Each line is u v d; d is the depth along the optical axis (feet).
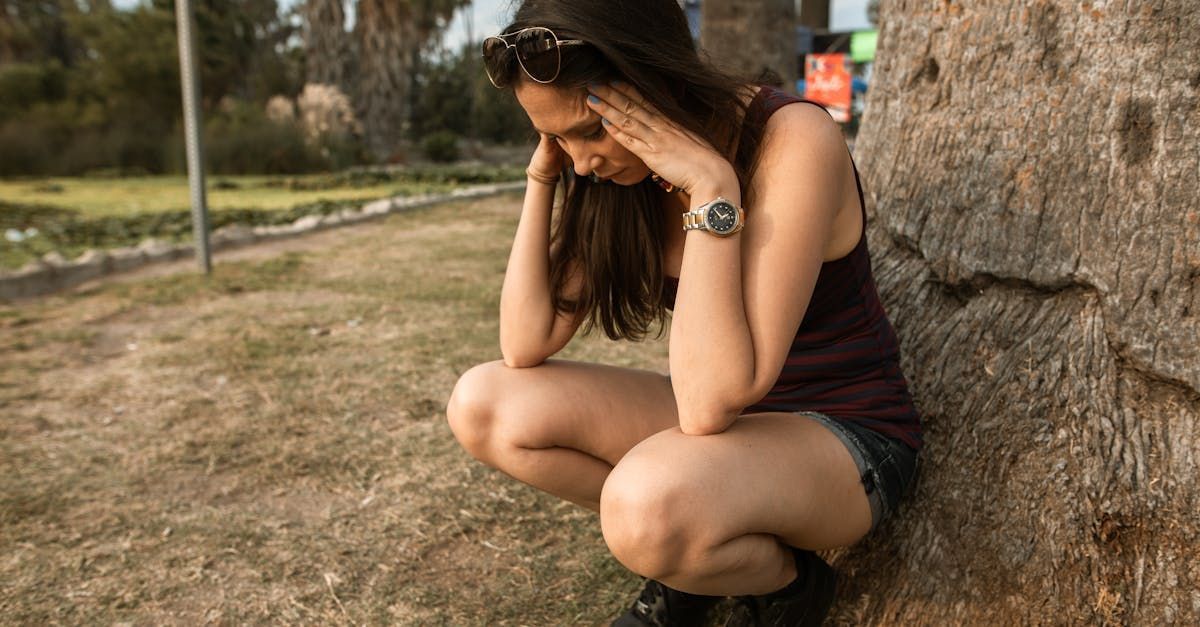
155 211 34.30
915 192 6.53
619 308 6.00
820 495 4.79
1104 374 5.30
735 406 4.73
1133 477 4.98
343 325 14.82
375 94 82.38
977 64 6.15
